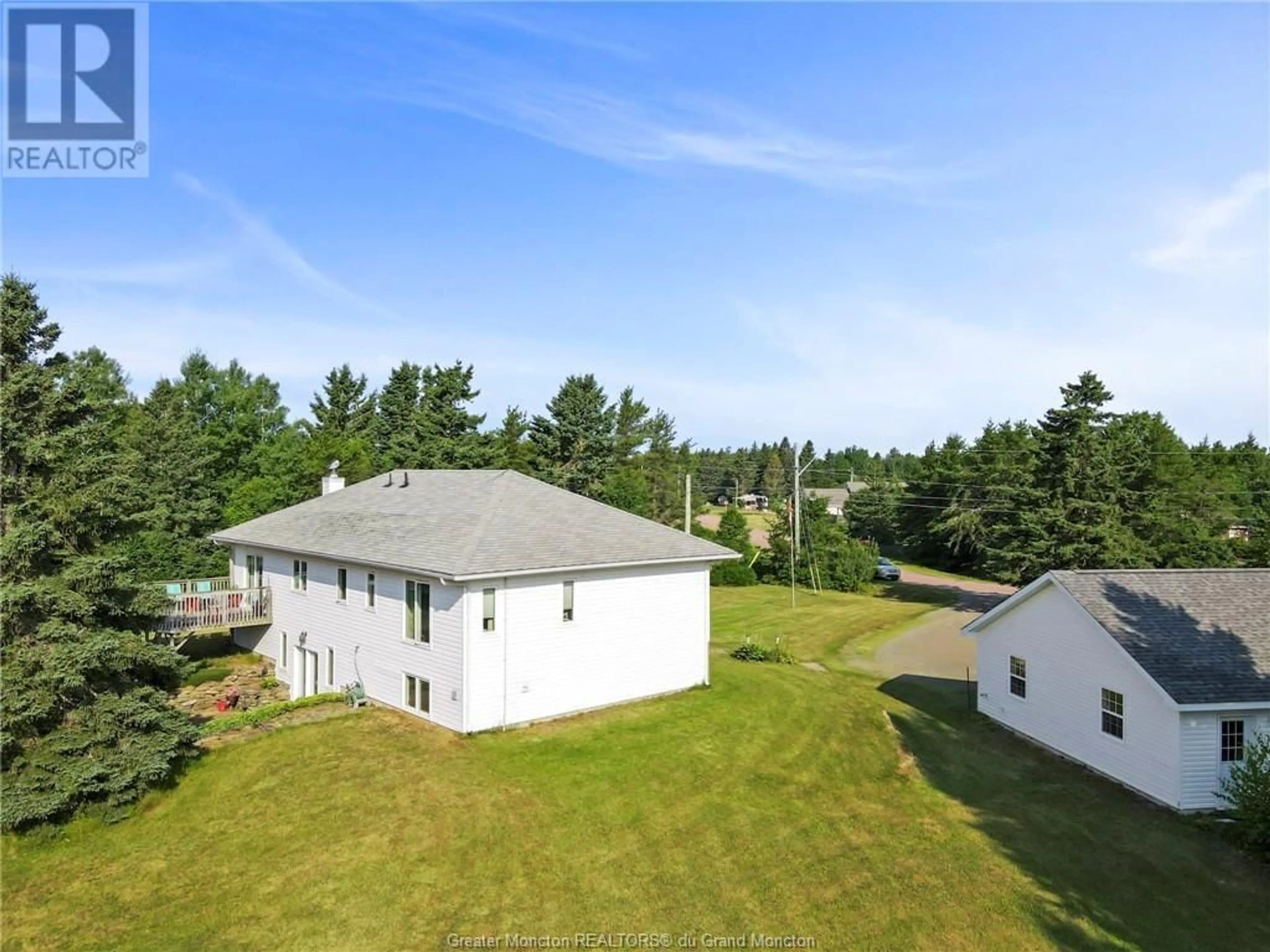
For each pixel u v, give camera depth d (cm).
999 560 4134
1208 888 1228
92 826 1450
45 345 1581
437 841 1360
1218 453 5988
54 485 1534
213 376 5844
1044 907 1166
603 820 1444
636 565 2156
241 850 1347
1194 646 1673
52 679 1407
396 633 2072
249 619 2645
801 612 4228
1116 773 1702
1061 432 3966
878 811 1527
